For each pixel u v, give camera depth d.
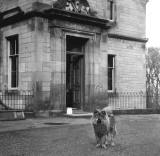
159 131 10.80
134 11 21.00
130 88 20.34
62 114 15.21
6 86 16.62
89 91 16.80
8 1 16.84
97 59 17.14
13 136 9.30
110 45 19.23
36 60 14.70
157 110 20.03
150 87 34.66
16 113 13.69
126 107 19.94
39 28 14.82
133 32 20.81
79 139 8.88
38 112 14.53
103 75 17.55
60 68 15.39
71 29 15.88
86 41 17.05
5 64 16.78
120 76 19.75
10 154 7.00
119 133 10.23
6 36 16.72
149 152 7.33
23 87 15.42
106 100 17.61
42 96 14.76
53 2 15.44
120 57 19.81
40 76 14.77
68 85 17.17
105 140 7.92
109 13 19.50
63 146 7.89
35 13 14.68
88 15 16.33
